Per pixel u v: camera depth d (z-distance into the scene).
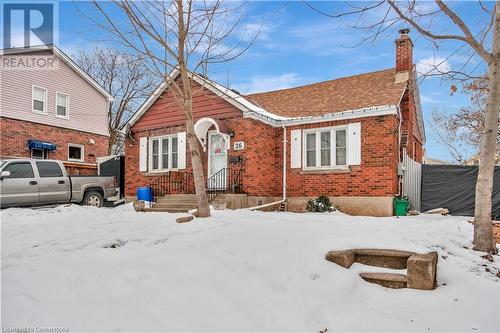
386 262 4.84
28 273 4.27
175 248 5.09
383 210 11.37
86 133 23.05
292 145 13.37
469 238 5.72
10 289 3.87
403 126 14.02
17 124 19.31
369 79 15.14
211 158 13.91
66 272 4.27
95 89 23.97
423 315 3.68
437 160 30.95
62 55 21.41
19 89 19.56
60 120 21.52
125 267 4.40
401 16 5.80
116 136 33.12
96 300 3.66
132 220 7.62
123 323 3.30
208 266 4.47
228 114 13.30
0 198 10.73
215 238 5.49
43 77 20.75
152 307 3.57
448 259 4.92
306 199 12.93
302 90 16.78
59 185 12.05
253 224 6.35
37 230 6.62
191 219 7.16
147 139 15.57
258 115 12.66
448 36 5.70
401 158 13.02
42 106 20.72
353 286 4.32
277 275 4.39
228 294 3.91
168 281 4.08
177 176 13.52
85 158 22.78
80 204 12.75
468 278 4.42
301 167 13.09
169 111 14.95
